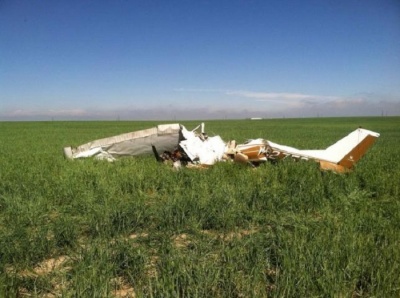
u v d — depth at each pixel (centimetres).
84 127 6500
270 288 402
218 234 583
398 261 438
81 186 852
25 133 4381
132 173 1002
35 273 438
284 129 5562
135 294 375
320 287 381
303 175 962
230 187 849
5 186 862
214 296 378
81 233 591
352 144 1106
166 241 513
